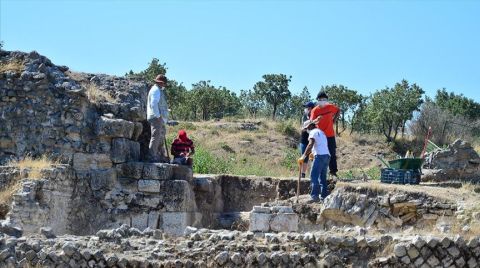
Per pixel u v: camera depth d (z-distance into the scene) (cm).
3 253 1595
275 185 2433
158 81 2345
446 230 1861
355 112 5391
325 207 2095
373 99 5219
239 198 2464
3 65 2330
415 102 5100
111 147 2252
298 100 6406
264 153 4409
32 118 2273
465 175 2506
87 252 1600
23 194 1981
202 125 4838
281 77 6172
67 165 2178
